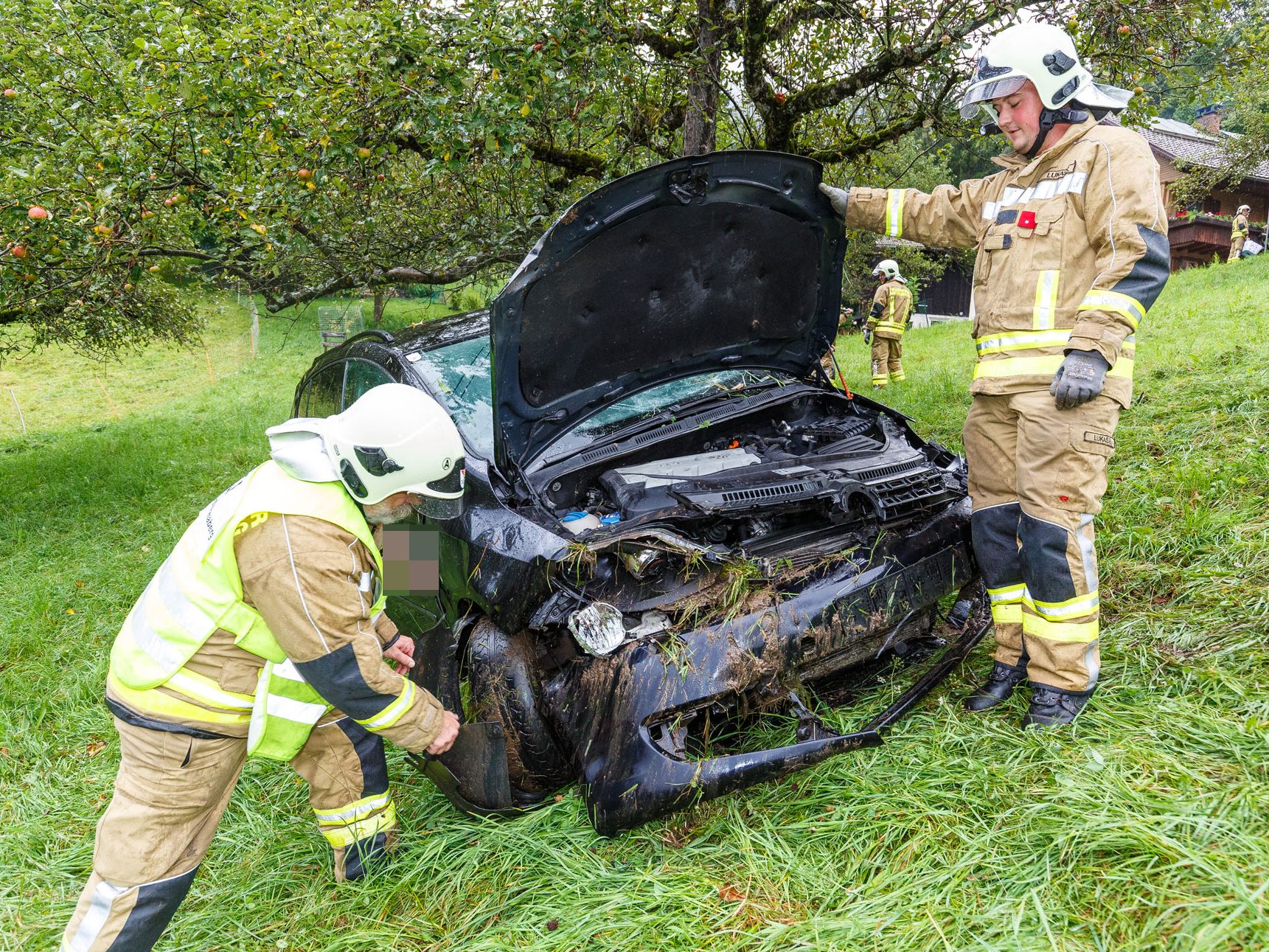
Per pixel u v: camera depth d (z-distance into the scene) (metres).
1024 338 2.48
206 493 7.43
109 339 9.65
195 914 2.39
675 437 3.15
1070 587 2.43
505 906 2.20
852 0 5.27
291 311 21.86
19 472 9.09
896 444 3.19
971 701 2.70
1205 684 2.44
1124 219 2.27
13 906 2.52
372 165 4.64
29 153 4.94
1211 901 1.69
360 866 2.43
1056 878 1.89
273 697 2.04
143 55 4.25
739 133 6.38
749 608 2.53
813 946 1.84
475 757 2.40
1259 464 3.76
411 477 1.99
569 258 2.66
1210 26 4.90
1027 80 2.43
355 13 4.13
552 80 4.40
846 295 20.05
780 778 2.22
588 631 2.38
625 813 2.22
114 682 2.04
